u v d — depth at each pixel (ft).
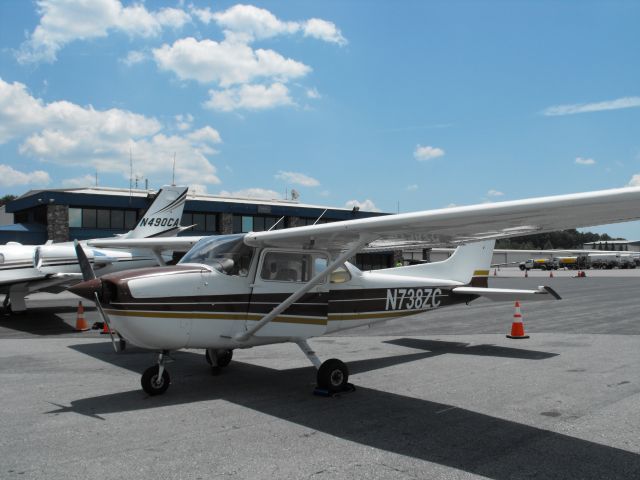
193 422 14.99
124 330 17.04
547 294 23.72
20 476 11.09
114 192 97.30
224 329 18.61
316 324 20.56
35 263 44.78
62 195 83.46
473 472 11.35
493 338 31.32
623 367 22.40
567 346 28.02
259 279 19.29
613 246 386.11
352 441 13.35
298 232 17.80
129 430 14.25
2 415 15.72
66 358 25.44
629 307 49.88
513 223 15.81
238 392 18.63
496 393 18.19
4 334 34.17
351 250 17.95
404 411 16.11
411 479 10.96
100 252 47.21
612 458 12.16
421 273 25.29
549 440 13.38
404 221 15.74
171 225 59.26
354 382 20.06
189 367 23.08
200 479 10.95
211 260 19.12
